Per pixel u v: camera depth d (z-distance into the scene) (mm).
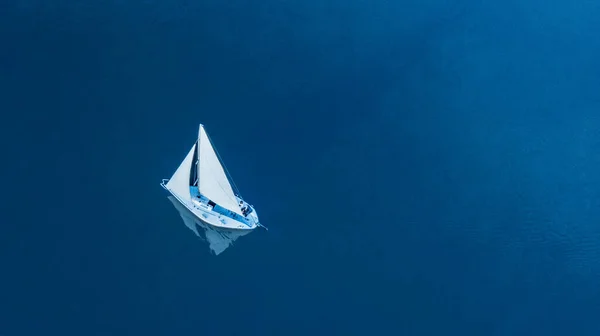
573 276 94125
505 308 90812
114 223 93375
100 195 95500
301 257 94000
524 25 123625
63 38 111062
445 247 96250
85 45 110938
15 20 111625
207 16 117750
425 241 96688
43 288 86312
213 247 93562
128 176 97812
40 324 83312
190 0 119188
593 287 93188
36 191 94500
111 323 84750
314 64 114688
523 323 89562
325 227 96938
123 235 92562
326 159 103625
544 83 115625
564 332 89062
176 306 87438
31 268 87750
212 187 93562
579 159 106625
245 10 119562
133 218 94312
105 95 105688
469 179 103312
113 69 108938
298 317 88375
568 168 105375
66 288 86812
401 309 90000
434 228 97938
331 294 90750
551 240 97500
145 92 107062
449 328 88625
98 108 104062
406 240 96562
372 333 87688
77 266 88875
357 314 89188
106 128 102125
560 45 120875
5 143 98375
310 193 99938
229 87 109688
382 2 124312
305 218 97500
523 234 98000
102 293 87125
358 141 106250
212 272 91125
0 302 84312
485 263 94938
